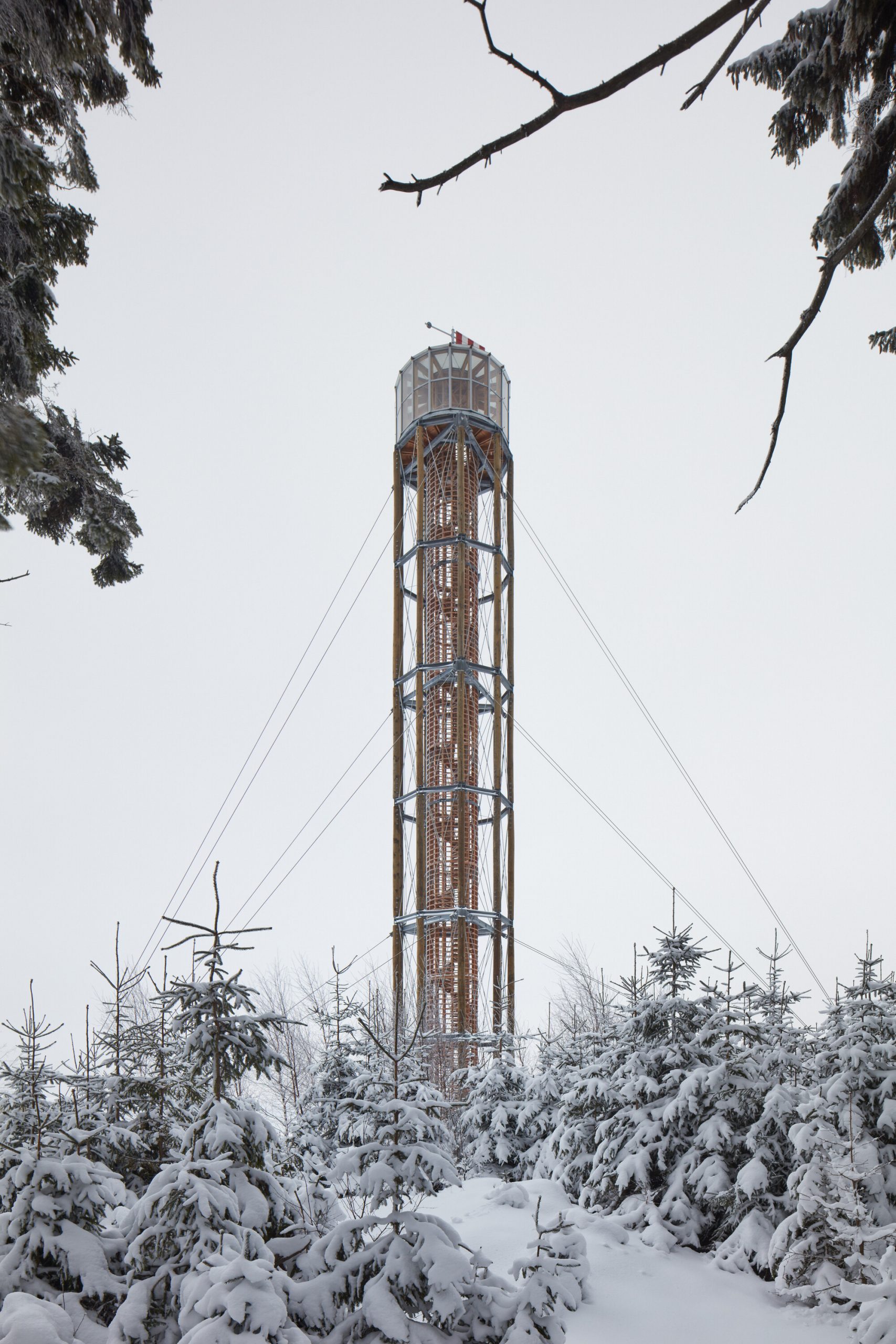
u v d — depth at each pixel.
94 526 14.91
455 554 45.50
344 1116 12.93
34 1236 10.05
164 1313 9.64
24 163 9.30
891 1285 12.84
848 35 4.30
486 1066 25.77
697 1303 14.62
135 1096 12.70
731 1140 17.23
